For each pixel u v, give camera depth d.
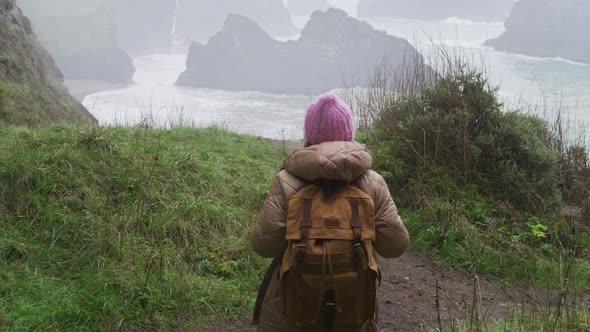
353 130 3.04
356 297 2.71
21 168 5.63
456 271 6.28
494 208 7.30
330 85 83.50
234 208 6.26
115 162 6.25
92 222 5.28
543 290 5.84
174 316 4.56
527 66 76.94
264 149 9.19
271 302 2.95
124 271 4.77
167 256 5.16
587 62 84.81
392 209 2.89
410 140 7.87
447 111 8.12
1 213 5.20
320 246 2.69
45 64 16.05
